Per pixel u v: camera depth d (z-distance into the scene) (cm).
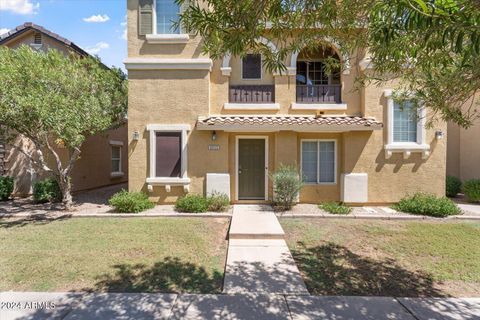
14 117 800
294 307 418
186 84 1064
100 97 998
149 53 1066
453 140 1429
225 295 451
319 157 1105
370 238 718
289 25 392
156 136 1060
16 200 1205
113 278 506
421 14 230
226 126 995
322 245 679
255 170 1117
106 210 984
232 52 337
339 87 1119
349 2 346
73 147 925
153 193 1059
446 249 646
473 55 284
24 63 823
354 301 439
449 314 404
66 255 596
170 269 545
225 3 299
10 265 548
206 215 909
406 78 504
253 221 828
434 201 938
